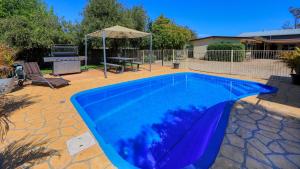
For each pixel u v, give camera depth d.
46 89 6.74
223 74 10.43
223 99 6.37
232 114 4.15
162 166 2.83
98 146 2.84
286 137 3.08
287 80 8.19
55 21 12.73
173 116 4.91
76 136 3.16
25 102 5.13
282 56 8.08
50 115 4.15
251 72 10.84
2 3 14.19
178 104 5.92
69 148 2.77
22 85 7.13
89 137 3.12
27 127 3.51
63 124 3.66
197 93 7.28
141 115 5.02
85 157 2.54
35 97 5.66
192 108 5.54
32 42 10.12
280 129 3.38
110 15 13.90
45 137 3.12
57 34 11.41
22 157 2.53
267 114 4.14
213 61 16.47
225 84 8.86
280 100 5.18
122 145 3.46
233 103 4.95
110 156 2.58
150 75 10.18
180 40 20.41
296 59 7.07
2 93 4.96
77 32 13.74
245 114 4.14
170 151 3.25
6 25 10.01
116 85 7.76
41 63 12.20
